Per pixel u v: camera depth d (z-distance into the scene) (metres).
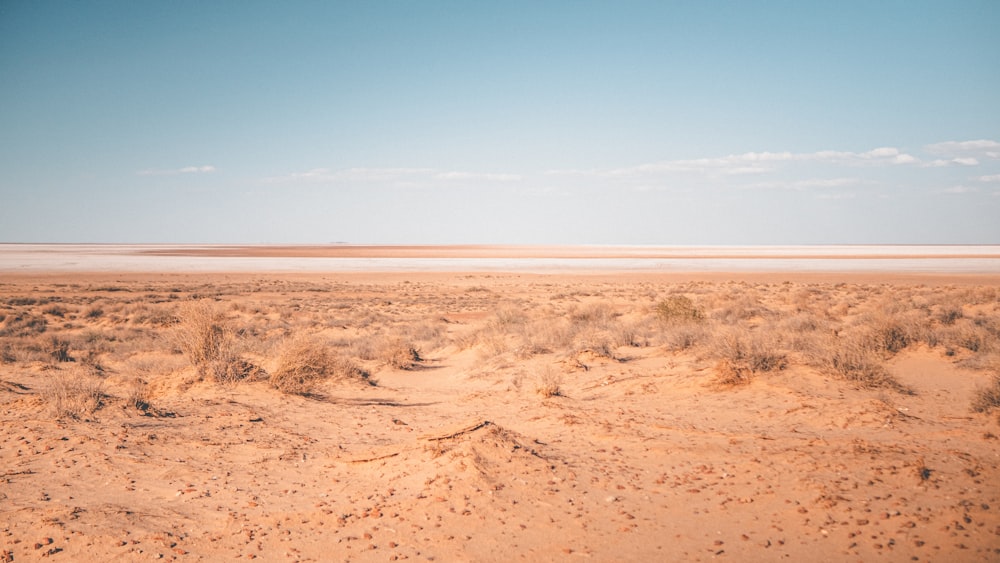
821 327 20.84
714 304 36.50
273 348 18.31
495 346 19.95
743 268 102.81
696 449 8.48
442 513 6.57
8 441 9.62
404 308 46.53
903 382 13.55
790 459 7.78
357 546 6.02
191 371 14.95
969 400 11.51
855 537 5.70
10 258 146.50
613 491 7.09
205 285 68.31
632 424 10.06
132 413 11.48
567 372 15.55
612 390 13.34
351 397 14.12
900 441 8.70
